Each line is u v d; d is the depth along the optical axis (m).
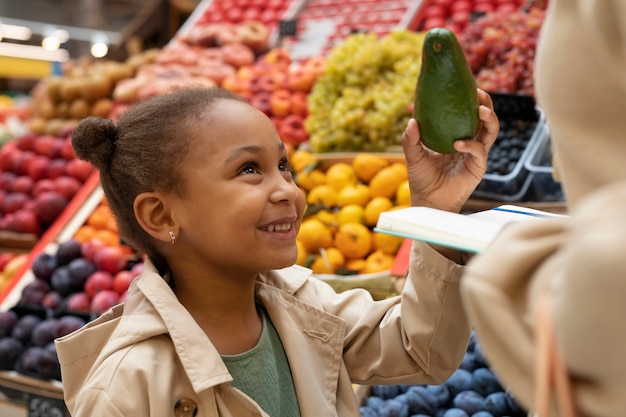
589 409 0.50
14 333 2.16
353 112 2.68
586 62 0.56
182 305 1.06
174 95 1.12
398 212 0.85
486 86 2.66
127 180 1.11
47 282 2.45
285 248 1.06
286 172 1.12
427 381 1.19
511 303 0.56
